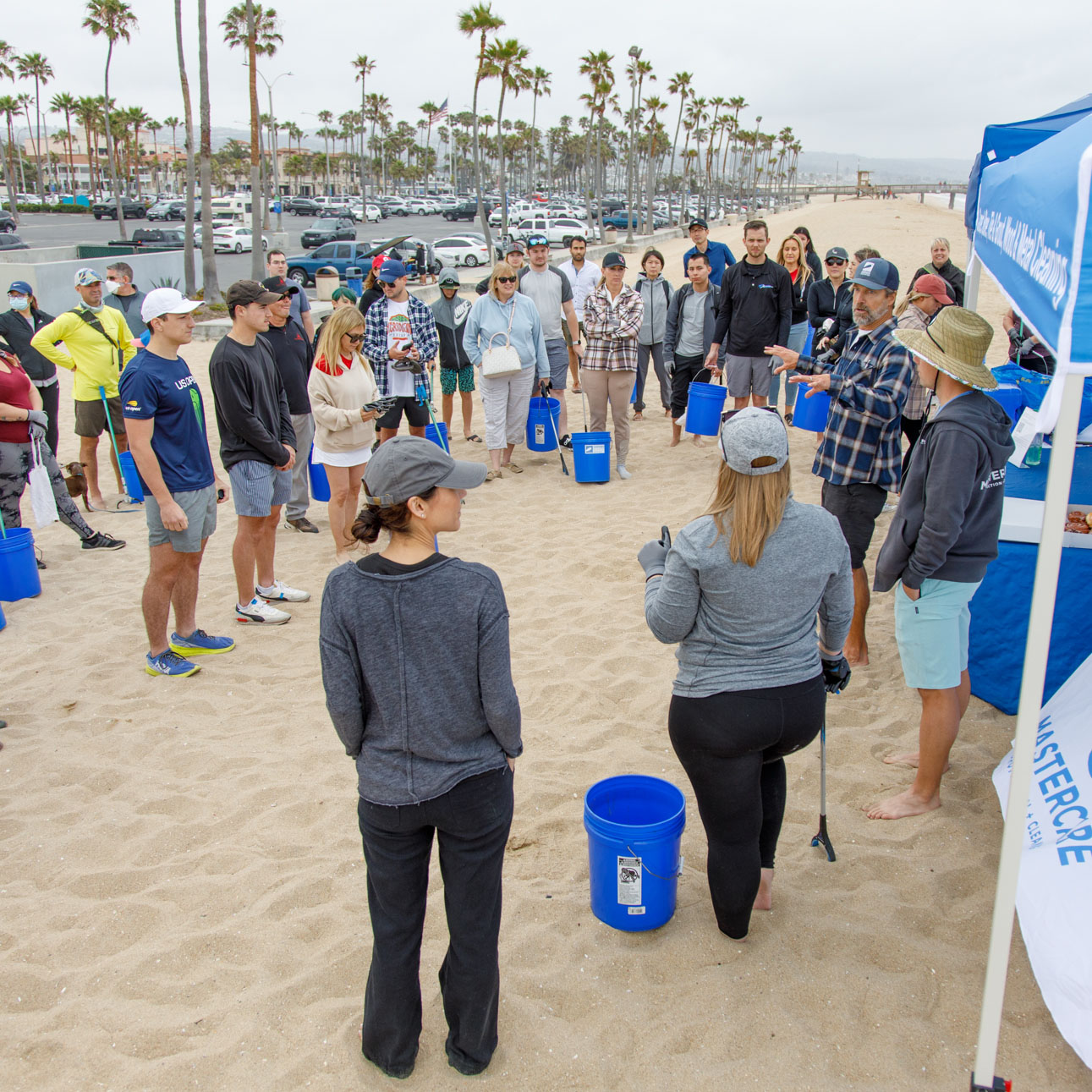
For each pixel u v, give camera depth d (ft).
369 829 7.13
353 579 6.84
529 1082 7.64
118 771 12.89
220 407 16.31
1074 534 12.62
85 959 9.35
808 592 7.82
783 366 18.62
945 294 14.58
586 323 25.61
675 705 8.25
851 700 14.07
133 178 336.08
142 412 14.02
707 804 8.41
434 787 6.89
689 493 24.82
